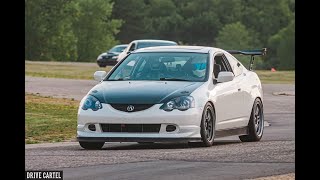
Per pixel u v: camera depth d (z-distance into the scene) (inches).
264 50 1185.4
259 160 855.7
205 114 1013.8
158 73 1058.1
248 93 1129.4
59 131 1344.7
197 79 1049.5
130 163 840.9
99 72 1080.2
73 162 854.5
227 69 1113.4
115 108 994.7
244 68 1165.7
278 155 900.0
